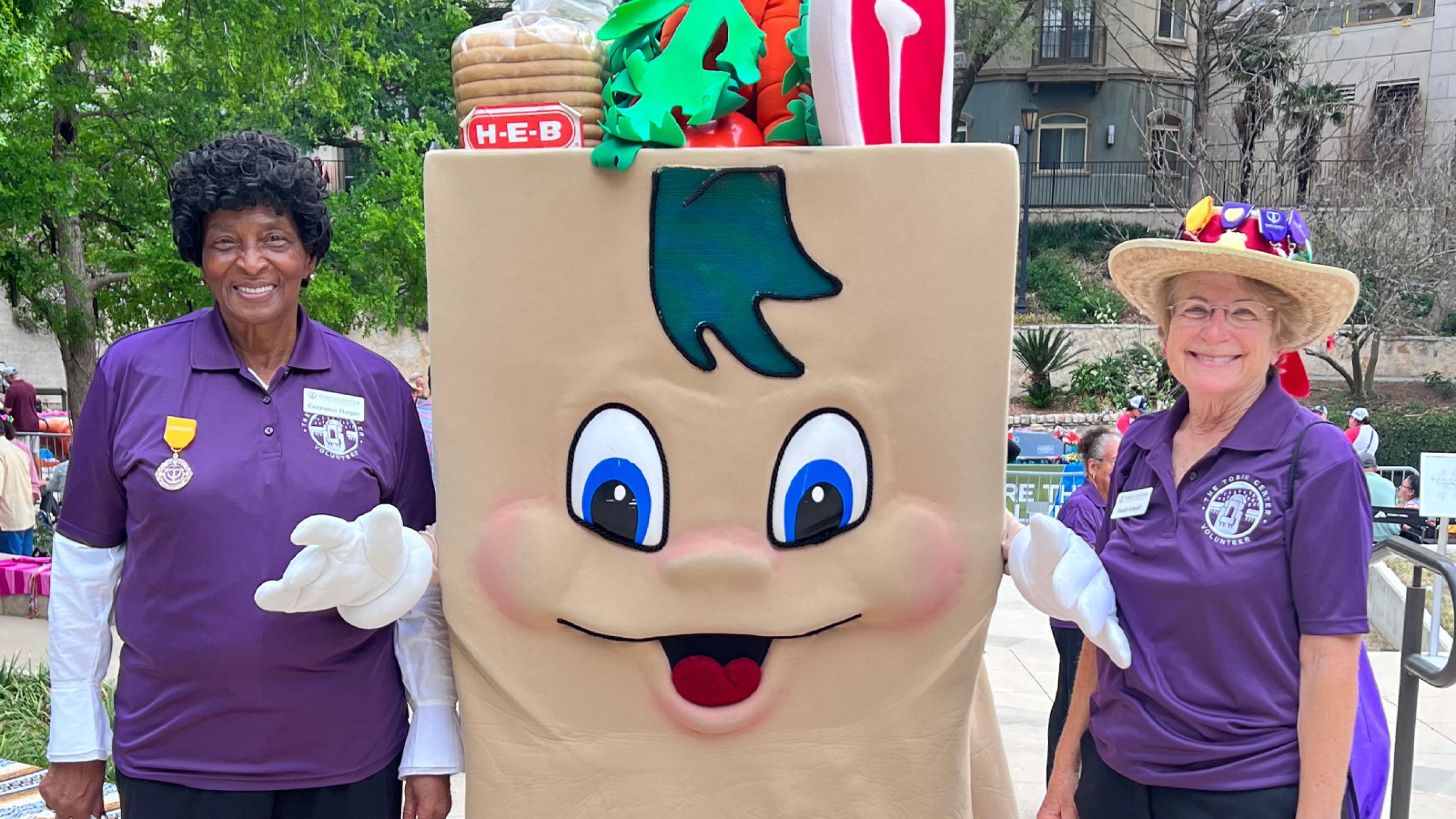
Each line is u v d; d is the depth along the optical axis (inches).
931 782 93.2
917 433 88.8
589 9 96.7
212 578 86.9
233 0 409.7
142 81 446.9
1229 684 84.5
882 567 89.4
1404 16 995.3
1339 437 82.9
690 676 90.6
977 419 88.6
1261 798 83.5
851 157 85.7
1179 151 909.8
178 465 87.0
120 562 93.7
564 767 92.7
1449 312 882.1
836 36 84.0
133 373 90.0
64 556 92.0
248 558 87.3
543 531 89.6
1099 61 1058.1
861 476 89.6
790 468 88.6
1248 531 83.7
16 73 309.9
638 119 85.3
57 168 394.9
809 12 86.0
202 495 86.7
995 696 243.9
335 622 89.6
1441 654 258.4
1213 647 84.7
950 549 89.7
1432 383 836.6
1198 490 86.4
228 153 87.8
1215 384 86.4
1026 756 207.2
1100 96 1065.5
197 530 86.7
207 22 418.0
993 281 87.1
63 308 458.9
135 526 88.8
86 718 92.4
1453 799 183.5
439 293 88.0
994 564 90.7
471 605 91.4
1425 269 776.9
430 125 510.3
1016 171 86.4
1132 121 1054.4
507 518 90.0
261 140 90.6
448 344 88.6
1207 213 89.4
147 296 502.3
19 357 909.8
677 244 86.5
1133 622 88.1
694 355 87.4
